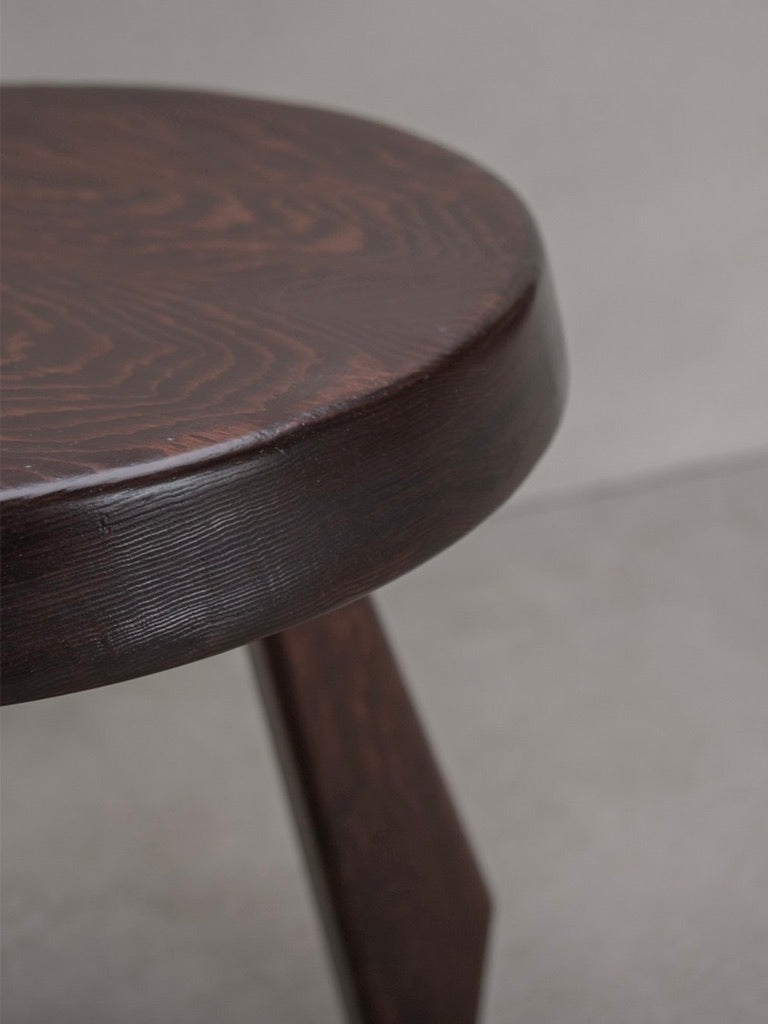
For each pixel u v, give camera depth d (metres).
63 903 0.71
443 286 0.34
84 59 0.88
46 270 0.37
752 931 0.68
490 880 0.72
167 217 0.41
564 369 0.35
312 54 0.93
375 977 0.52
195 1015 0.64
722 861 0.73
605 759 0.82
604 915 0.69
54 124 0.52
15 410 0.27
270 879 0.73
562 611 0.97
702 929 0.68
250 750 0.84
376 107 0.96
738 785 0.79
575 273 1.05
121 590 0.24
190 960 0.67
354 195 0.42
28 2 0.85
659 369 1.10
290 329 0.31
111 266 0.37
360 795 0.50
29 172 0.46
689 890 0.71
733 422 1.14
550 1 0.95
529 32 0.95
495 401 0.30
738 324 1.10
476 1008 0.57
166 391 0.28
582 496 1.13
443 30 0.94
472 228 0.38
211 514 0.25
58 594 0.24
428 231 0.38
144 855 0.75
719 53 1.00
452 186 0.42
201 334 0.32
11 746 0.85
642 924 0.69
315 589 0.26
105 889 0.72
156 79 0.90
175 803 0.79
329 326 0.31
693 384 1.12
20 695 0.24
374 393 0.27
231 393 0.28
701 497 1.11
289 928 0.69
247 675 0.91
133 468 0.24
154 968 0.67
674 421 1.13
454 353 0.29
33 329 0.32
